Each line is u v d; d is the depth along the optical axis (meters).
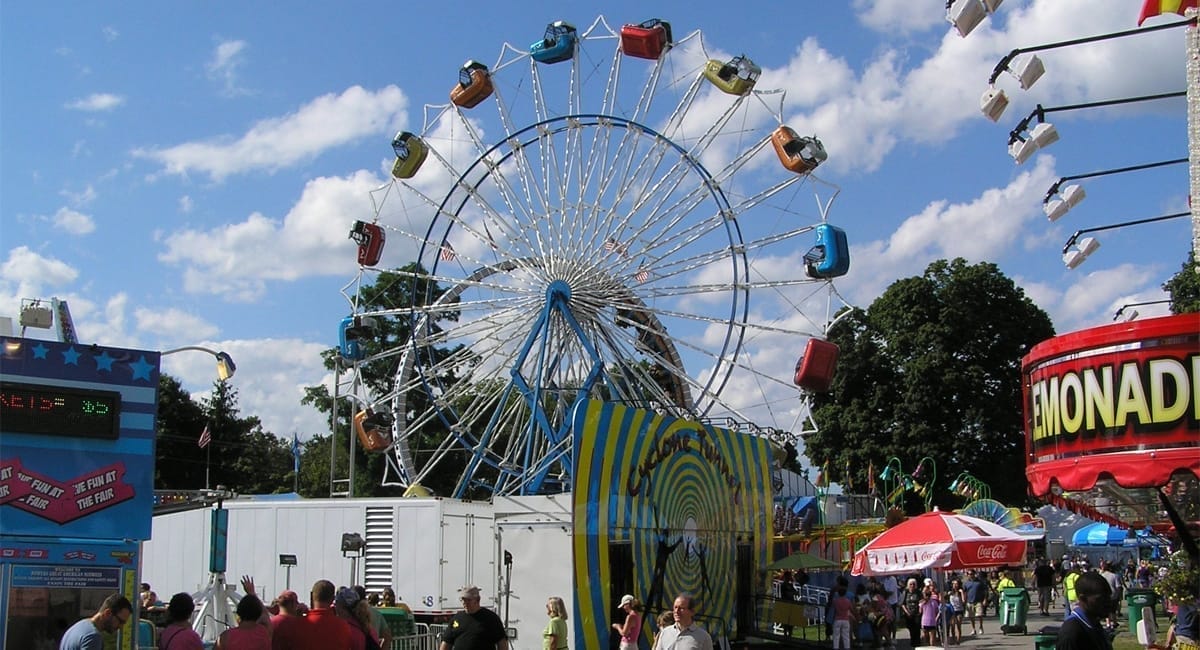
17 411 12.90
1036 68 15.23
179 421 64.19
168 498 17.72
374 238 33.53
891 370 62.72
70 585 13.02
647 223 31.55
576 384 31.48
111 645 13.05
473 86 32.97
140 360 13.75
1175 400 12.19
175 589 25.09
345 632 11.41
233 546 24.81
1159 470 12.17
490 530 24.41
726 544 26.08
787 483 52.25
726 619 25.64
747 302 31.02
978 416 58.81
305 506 24.36
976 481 51.19
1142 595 28.97
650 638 21.31
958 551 20.41
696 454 24.72
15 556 12.72
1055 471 13.27
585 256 31.78
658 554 22.22
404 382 33.44
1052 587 43.28
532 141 32.22
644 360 33.28
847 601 26.50
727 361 30.61
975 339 60.66
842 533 38.22
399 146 33.16
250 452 69.38
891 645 29.17
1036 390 14.09
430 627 21.69
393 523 23.70
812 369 30.23
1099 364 12.78
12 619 12.64
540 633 19.61
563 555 19.67
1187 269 36.41
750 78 30.69
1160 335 12.35
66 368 13.27
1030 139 16.17
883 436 61.50
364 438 32.97
